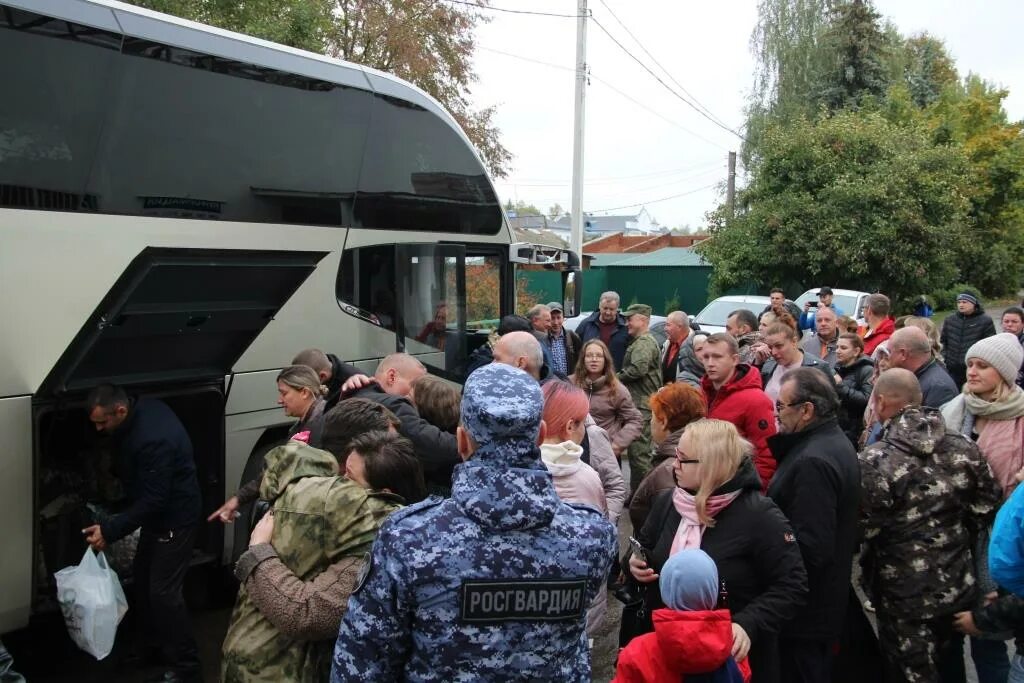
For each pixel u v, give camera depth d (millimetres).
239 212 5641
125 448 4539
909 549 3857
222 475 5414
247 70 5742
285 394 4895
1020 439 4234
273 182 5871
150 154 5145
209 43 5531
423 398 4840
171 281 4461
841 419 6656
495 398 2115
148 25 5191
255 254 4707
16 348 4480
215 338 5137
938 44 50812
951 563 3842
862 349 6855
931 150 25328
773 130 26547
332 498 2793
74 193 4758
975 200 35406
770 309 8648
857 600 4113
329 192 6297
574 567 2133
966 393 4426
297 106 6078
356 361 6527
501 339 5383
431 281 7203
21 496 4500
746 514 3309
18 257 4508
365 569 2119
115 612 4367
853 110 32438
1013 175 36688
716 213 27203
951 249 24516
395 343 6824
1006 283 37781
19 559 4484
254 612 2811
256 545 2807
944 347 11664
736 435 3359
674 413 4305
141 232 5066
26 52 4594
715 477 3295
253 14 13680
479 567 2045
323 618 2652
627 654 2773
